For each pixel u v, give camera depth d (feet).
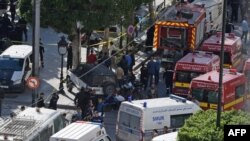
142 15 276.62
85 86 209.67
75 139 153.28
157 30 247.91
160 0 312.71
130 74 222.07
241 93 201.46
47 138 162.30
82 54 252.62
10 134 154.81
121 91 212.02
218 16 276.00
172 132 166.71
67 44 228.63
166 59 245.04
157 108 172.96
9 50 226.99
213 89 195.52
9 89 215.92
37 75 199.82
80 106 191.83
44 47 261.03
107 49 235.61
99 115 192.65
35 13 196.65
